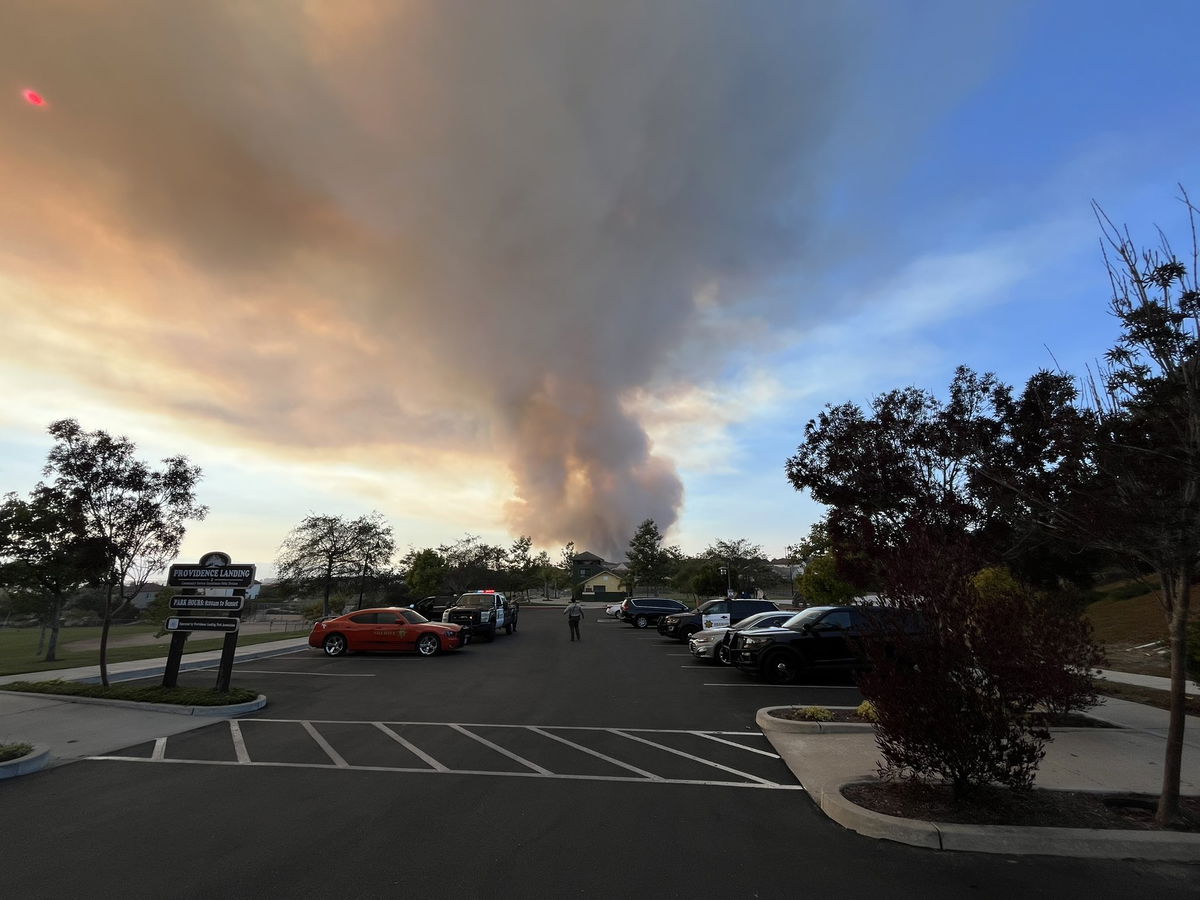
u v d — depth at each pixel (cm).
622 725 1002
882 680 576
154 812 600
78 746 857
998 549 945
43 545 1850
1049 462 917
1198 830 514
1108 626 2078
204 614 1215
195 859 492
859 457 1101
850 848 516
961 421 1020
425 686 1416
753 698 1245
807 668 1407
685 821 580
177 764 773
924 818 543
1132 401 562
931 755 554
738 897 431
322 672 1652
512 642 2612
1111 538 544
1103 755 736
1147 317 531
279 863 485
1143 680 1283
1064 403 920
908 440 1066
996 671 542
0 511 1845
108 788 677
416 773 736
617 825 569
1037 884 450
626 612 3728
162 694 1128
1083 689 578
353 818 585
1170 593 549
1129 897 430
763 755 818
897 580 588
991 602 566
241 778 714
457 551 6162
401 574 4856
